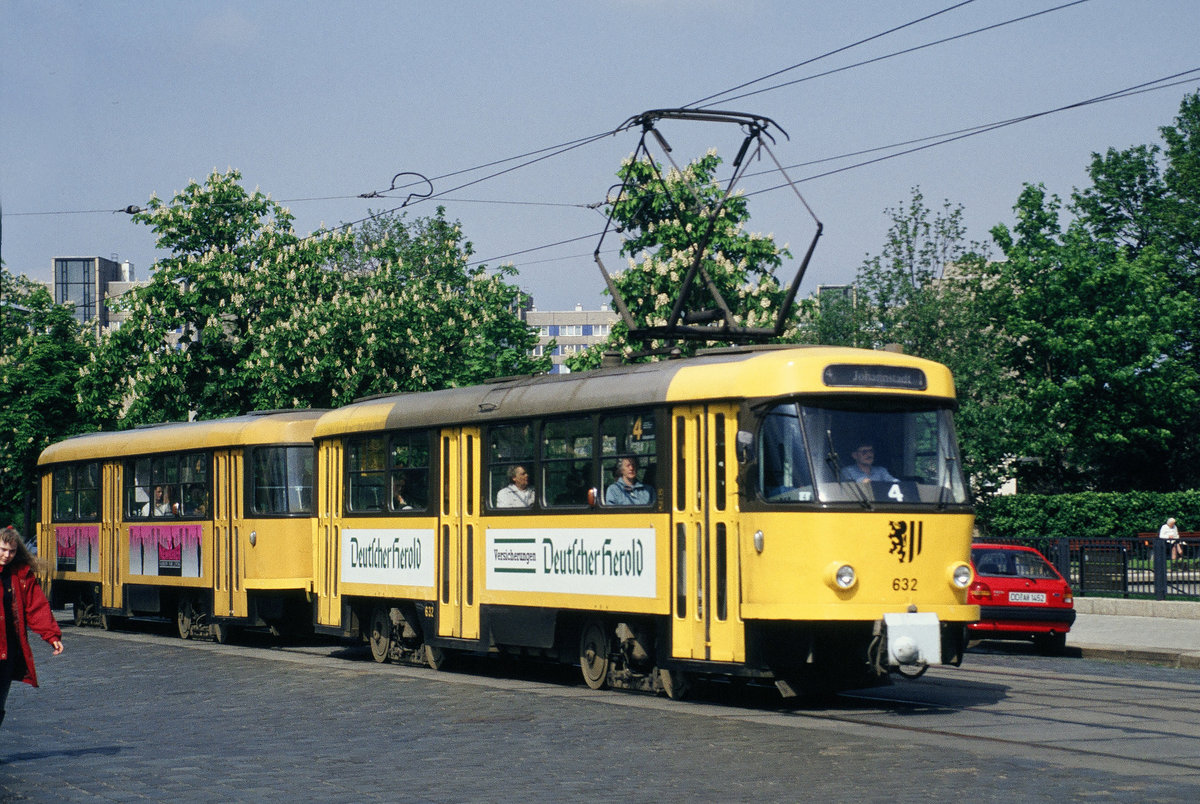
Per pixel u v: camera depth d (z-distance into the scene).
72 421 42.00
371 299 39.66
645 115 18.20
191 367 39.56
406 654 19.59
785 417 13.66
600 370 16.47
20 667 10.65
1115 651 20.95
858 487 13.52
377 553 19.75
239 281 39.97
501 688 15.98
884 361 14.04
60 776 10.25
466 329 39.88
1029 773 9.91
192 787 9.72
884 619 13.25
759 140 18.38
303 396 38.69
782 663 13.49
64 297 135.25
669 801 8.97
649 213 31.67
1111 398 53.81
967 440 40.28
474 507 17.84
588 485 15.92
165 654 21.41
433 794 9.34
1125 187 63.25
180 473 24.88
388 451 19.64
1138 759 10.56
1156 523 44.12
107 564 27.38
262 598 22.50
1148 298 53.75
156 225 40.97
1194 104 62.72
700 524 14.30
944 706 14.19
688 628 14.38
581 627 16.31
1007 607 21.59
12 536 10.63
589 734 12.13
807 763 10.42
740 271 31.03
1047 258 52.84
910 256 40.72
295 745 11.72
